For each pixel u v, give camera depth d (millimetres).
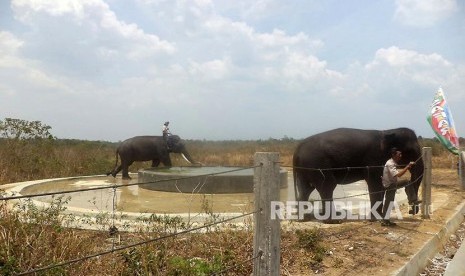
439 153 30719
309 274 5805
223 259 5730
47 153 19828
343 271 5973
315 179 9227
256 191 4461
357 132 9469
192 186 12852
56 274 4840
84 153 22109
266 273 4434
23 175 16938
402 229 8703
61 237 5754
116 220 8086
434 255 7840
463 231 10180
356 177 9539
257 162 4453
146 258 5473
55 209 7223
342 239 7527
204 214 8906
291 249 6527
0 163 16438
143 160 17391
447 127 11883
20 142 18344
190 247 6371
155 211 9711
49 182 15312
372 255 6754
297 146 9695
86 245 5824
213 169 17031
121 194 12773
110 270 5234
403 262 6543
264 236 4418
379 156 9367
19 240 5449
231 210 9969
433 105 12219
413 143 9703
